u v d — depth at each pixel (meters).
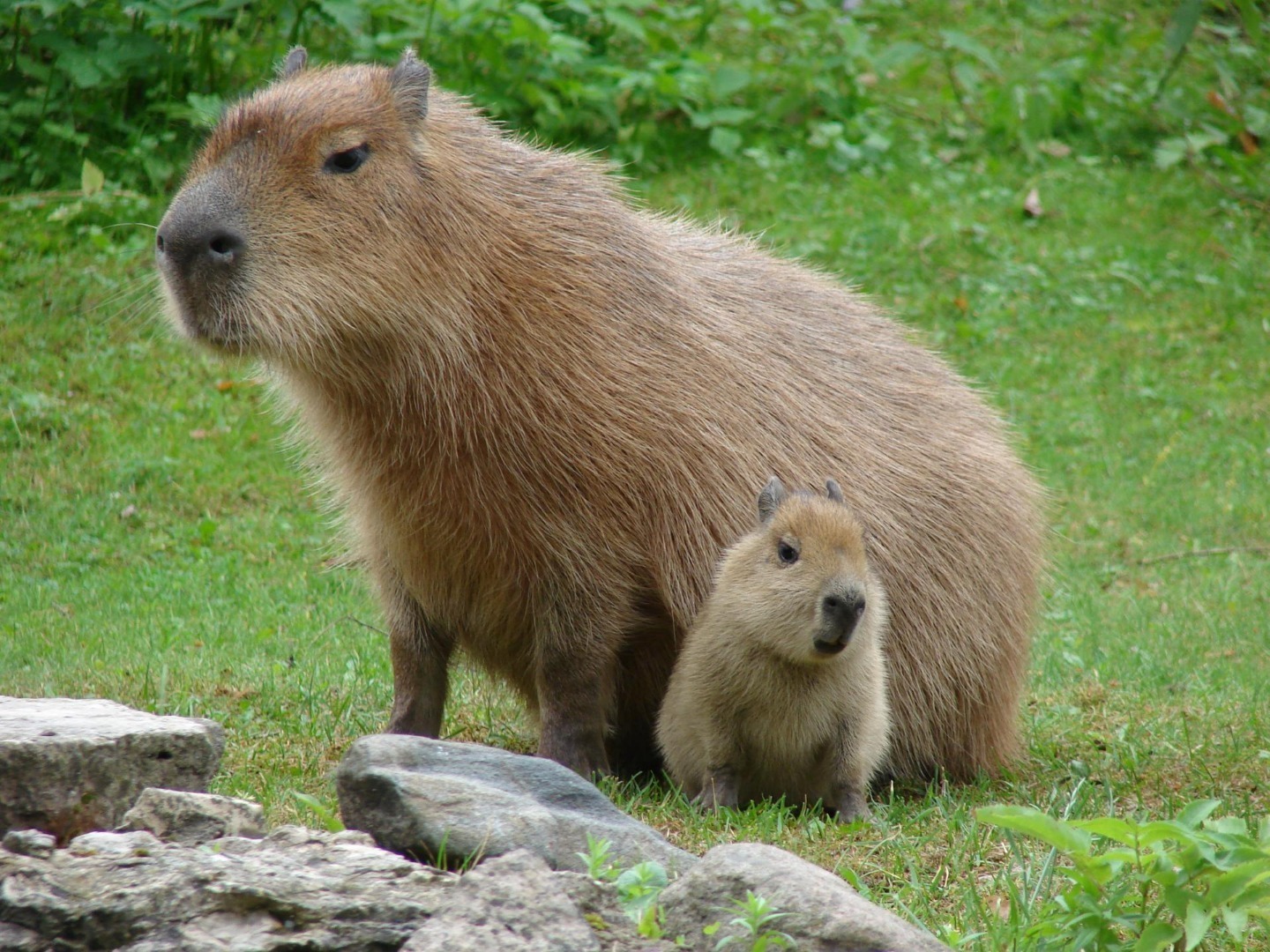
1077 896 5.57
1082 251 22.05
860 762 7.72
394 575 8.64
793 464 8.57
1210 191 24.06
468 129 8.32
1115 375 19.64
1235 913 5.23
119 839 5.37
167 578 13.57
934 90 25.81
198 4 18.81
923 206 22.28
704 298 8.81
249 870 5.12
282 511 15.34
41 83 19.33
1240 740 9.42
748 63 24.73
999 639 9.20
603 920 5.12
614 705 8.69
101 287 17.64
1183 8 6.62
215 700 9.89
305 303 7.43
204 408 16.67
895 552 8.78
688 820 7.59
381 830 5.93
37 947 4.91
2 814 5.93
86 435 15.79
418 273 7.70
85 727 6.33
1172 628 13.20
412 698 8.73
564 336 8.03
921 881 6.57
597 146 21.55
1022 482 9.78
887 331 9.84
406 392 7.86
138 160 19.06
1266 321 20.91
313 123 7.52
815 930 4.96
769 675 7.54
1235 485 17.30
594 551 8.12
